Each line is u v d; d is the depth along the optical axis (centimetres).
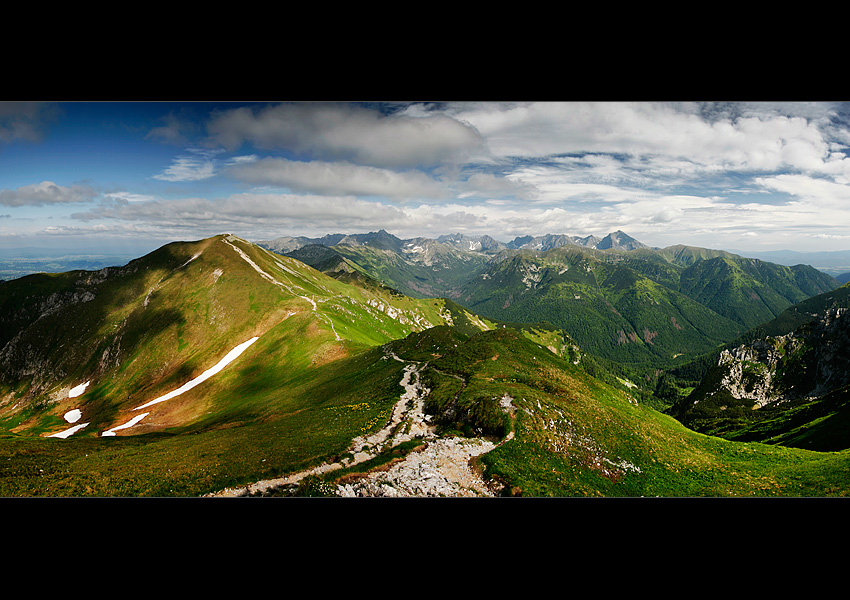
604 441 3422
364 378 6556
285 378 10112
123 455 3181
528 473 2462
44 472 2566
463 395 3809
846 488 2814
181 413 10538
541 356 6588
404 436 3150
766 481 3266
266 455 2689
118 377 15300
